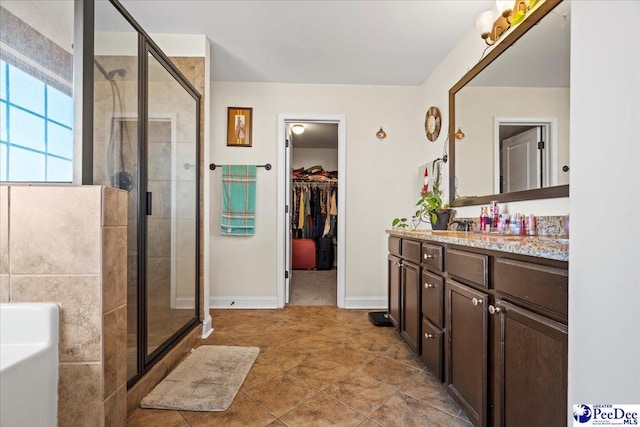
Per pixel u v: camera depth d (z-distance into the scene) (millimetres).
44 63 1127
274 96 3188
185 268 2230
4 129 1114
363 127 3230
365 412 1424
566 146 1373
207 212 2541
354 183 3229
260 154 3191
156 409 1441
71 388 960
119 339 1068
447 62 2611
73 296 958
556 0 1412
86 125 1141
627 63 538
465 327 1304
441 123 2709
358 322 2715
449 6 1990
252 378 1728
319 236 5324
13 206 947
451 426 1331
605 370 578
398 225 3090
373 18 2123
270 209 3184
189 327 2242
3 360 822
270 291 3178
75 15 1123
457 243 1363
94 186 965
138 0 1970
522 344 952
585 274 625
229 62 2773
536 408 888
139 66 1663
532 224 1540
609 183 571
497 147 1851
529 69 1581
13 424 806
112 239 1024
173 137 2070
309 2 1975
